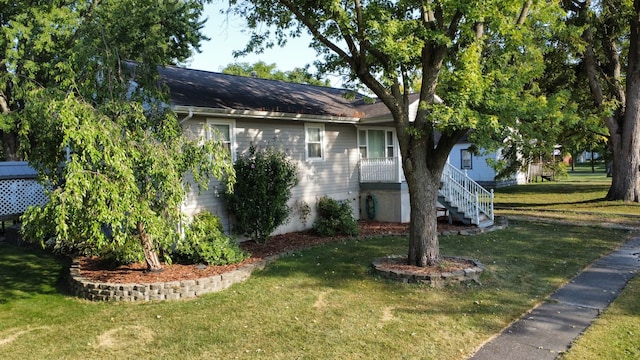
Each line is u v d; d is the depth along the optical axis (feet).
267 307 22.31
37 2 61.16
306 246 37.29
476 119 24.22
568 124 36.60
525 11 28.84
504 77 27.71
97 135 21.40
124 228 26.25
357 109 52.26
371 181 51.19
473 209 45.50
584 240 38.09
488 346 17.38
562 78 65.82
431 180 28.37
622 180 61.16
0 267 32.17
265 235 37.91
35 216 21.38
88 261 31.17
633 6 56.08
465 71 25.29
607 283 25.45
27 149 24.97
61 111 20.79
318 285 26.05
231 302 23.25
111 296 24.18
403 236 41.52
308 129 45.78
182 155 25.64
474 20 24.91
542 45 38.63
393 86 29.22
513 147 47.39
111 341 18.53
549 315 20.62
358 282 26.48
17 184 47.67
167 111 27.12
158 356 16.99
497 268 28.94
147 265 28.32
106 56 26.76
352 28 27.12
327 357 16.60
